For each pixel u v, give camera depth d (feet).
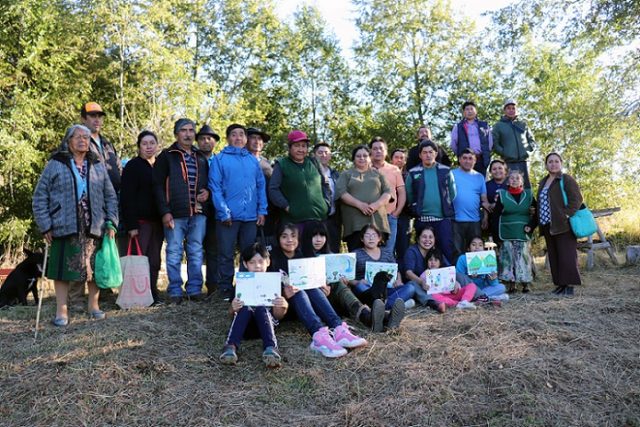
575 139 45.24
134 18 49.78
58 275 16.97
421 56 73.10
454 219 23.13
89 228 17.24
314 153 25.04
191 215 19.99
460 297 20.20
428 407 12.59
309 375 13.98
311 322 15.52
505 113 27.94
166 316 18.06
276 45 80.69
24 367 14.34
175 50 55.72
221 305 19.22
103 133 48.03
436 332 16.53
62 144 17.54
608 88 41.01
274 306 15.72
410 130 73.77
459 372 13.87
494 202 24.45
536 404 12.61
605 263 30.01
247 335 15.96
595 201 61.72
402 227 23.99
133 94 50.31
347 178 21.43
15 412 12.62
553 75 67.72
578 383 13.47
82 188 17.28
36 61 41.16
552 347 15.29
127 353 14.84
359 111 81.05
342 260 17.87
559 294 21.68
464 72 71.46
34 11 42.19
